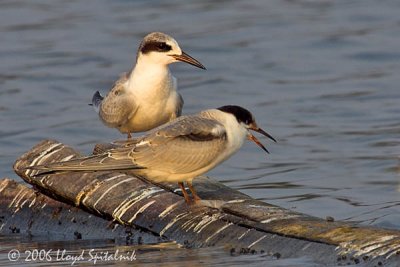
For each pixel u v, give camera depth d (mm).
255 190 14727
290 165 16156
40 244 11672
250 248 10391
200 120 11305
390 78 22203
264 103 20609
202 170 11297
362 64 23719
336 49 24938
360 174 15367
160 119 14102
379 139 17516
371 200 13836
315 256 9898
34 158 12469
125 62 24172
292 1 29531
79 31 26781
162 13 28562
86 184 11875
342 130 18281
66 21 27703
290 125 18828
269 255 10203
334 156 16547
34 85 22469
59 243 11648
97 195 11734
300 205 13719
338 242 9898
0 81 22781
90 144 18125
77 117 19969
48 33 26625
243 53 24781
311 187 14734
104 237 11578
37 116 20250
